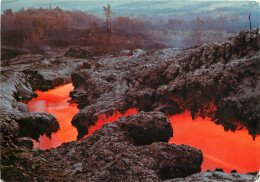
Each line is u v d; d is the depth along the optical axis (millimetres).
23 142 7793
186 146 5543
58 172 4578
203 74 9828
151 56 20062
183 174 5059
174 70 11758
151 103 11516
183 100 10367
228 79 8695
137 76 13172
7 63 24766
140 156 4961
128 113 11617
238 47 9680
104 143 5602
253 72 8125
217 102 8977
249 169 6844
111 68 19297
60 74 22281
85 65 25094
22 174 4371
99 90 14500
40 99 16672
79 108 14695
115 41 27047
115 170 4398
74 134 11320
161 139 6805
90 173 4438
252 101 7727
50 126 9320
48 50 31062
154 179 4258
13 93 13766
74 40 31328
